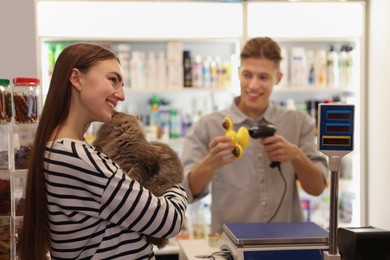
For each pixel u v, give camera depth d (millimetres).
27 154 1680
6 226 1656
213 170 2035
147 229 1231
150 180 1357
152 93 3359
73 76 1271
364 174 2965
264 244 1567
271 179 2227
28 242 1314
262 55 2096
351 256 1543
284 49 3217
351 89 3188
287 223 1841
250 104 2168
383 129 2742
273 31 2945
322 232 1670
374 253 1527
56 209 1225
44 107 1296
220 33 2928
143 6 2881
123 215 1211
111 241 1248
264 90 2125
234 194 2223
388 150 2682
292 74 3209
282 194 2213
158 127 3180
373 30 2846
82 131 1323
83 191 1202
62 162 1191
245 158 2225
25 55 2402
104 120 1311
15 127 1681
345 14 2971
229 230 1718
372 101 2877
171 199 1322
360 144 2963
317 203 3332
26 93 1695
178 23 2926
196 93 3404
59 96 1276
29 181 1290
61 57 1297
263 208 2197
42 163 1262
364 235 1528
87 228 1227
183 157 2281
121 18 2879
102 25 2863
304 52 3232
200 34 2928
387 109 2689
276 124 2287
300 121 2338
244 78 2148
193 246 2010
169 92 3373
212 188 2287
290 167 2246
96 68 1273
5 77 2385
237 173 2227
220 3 2855
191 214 3184
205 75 3154
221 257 1718
